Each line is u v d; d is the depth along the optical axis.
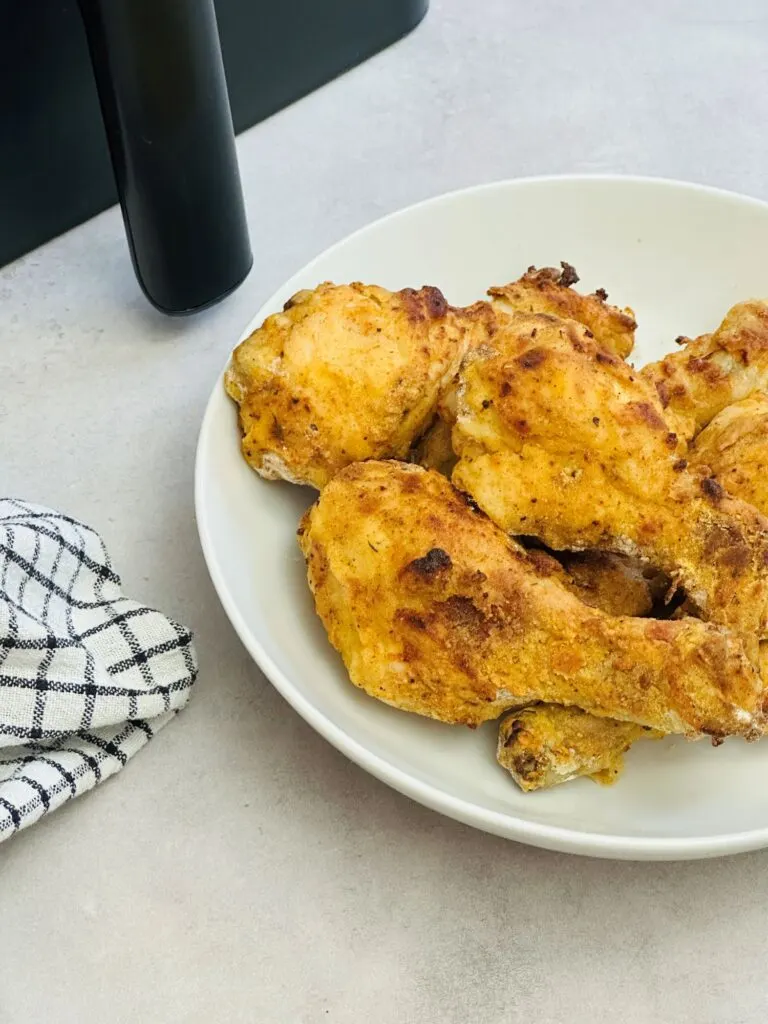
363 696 0.31
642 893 0.30
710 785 0.30
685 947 0.29
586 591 0.32
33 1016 0.28
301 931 0.29
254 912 0.30
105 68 0.35
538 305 0.37
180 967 0.29
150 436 0.40
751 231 0.41
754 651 0.30
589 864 0.31
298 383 0.33
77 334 0.44
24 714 0.30
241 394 0.34
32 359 0.43
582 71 0.55
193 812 0.32
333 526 0.31
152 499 0.39
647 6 0.59
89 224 0.48
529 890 0.30
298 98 0.53
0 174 0.43
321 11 0.51
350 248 0.40
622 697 0.28
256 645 0.30
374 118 0.53
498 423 0.31
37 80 0.42
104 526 0.38
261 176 0.50
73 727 0.31
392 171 0.50
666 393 0.35
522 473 0.31
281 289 0.38
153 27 0.34
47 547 0.33
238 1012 0.28
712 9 0.59
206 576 0.36
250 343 0.34
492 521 0.31
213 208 0.40
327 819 0.31
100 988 0.29
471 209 0.41
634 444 0.30
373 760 0.28
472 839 0.31
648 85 0.55
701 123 0.53
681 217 0.41
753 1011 0.28
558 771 0.29
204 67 0.36
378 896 0.30
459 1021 0.28
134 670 0.32
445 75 0.55
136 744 0.32
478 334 0.35
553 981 0.29
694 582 0.30
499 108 0.53
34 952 0.29
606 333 0.37
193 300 0.42
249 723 0.33
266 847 0.31
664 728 0.29
